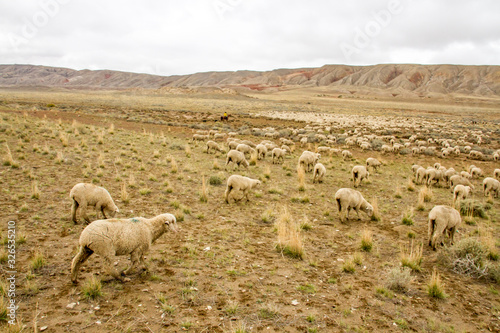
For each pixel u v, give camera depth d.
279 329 5.14
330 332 5.18
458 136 46.94
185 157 21.89
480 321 5.97
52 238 7.90
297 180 18.33
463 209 14.05
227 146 29.48
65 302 5.34
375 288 6.79
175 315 5.26
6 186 11.43
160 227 6.96
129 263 7.04
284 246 8.58
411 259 8.22
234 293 6.16
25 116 29.03
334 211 13.24
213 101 115.56
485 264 7.96
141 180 14.81
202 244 8.53
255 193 14.66
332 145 36.25
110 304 5.41
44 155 16.73
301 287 6.63
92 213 9.56
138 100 96.31
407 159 30.11
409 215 12.82
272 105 108.81
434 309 6.26
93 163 16.72
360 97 197.62
